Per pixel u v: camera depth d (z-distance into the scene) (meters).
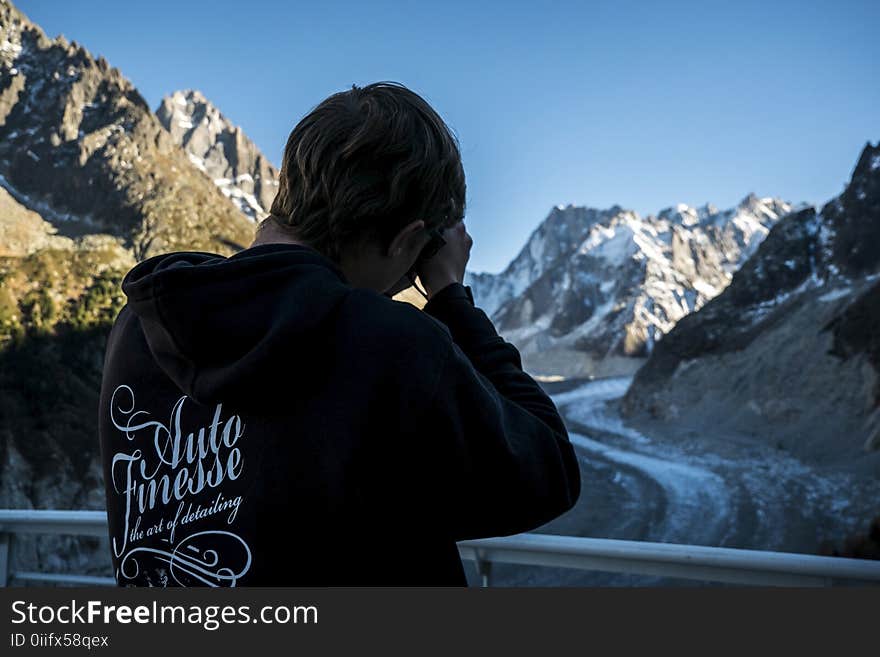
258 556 0.89
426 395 0.88
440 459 0.89
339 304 0.92
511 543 1.92
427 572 0.94
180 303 0.90
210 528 0.92
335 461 0.87
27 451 49.31
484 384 0.97
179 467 0.98
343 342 0.90
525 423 0.98
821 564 1.48
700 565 1.64
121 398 1.07
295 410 0.90
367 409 0.88
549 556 1.90
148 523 0.99
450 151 1.02
